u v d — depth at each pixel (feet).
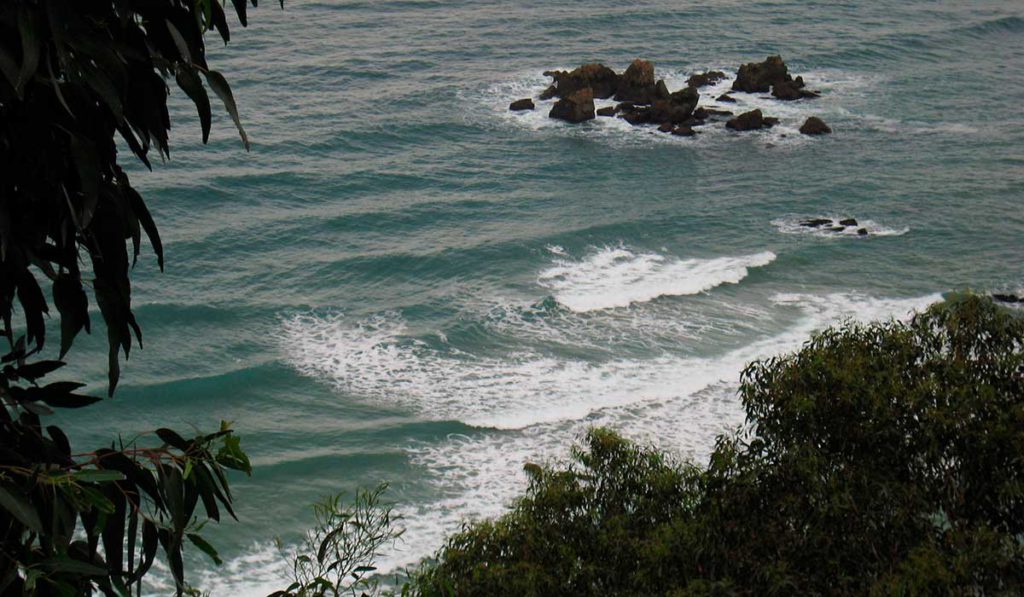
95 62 13.80
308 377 142.92
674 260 180.24
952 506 46.55
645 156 231.50
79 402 15.56
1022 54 326.44
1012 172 223.51
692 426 130.00
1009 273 175.42
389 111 255.29
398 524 112.47
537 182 217.15
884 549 44.80
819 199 207.72
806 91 275.80
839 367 48.80
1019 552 41.96
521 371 143.33
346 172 217.36
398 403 136.56
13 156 14.08
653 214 198.39
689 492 50.37
